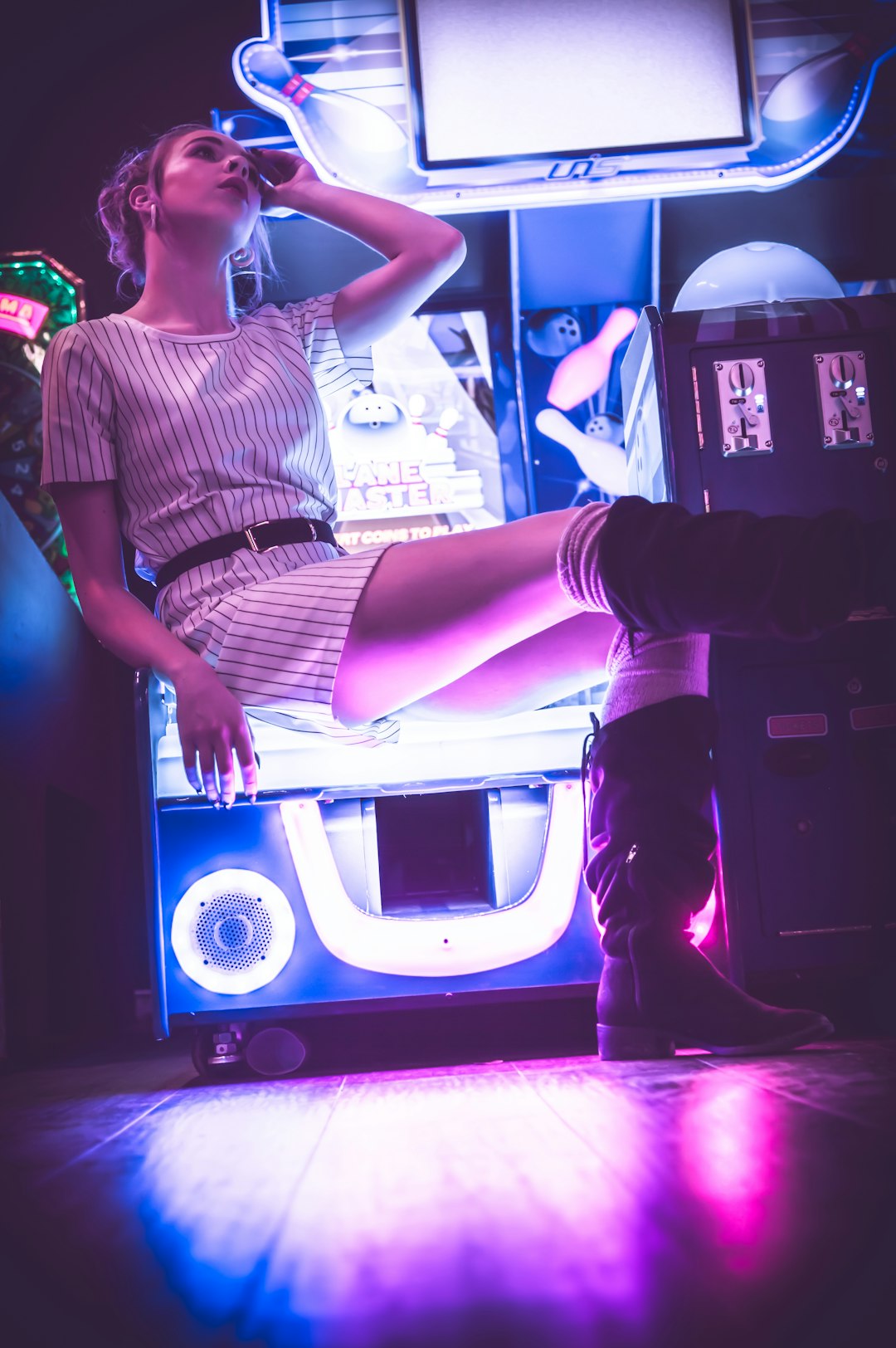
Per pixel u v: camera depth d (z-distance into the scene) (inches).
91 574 55.3
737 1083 37.3
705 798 49.9
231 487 55.7
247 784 50.6
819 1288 14.6
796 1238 17.3
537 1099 36.9
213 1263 18.6
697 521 42.6
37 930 81.3
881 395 67.2
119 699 114.3
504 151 101.7
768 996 66.9
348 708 51.4
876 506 66.2
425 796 73.8
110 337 57.6
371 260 109.1
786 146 102.9
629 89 102.8
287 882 57.1
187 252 60.8
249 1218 21.9
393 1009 57.0
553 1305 14.7
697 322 67.3
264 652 50.9
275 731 57.4
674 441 66.2
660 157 102.5
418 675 50.1
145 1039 98.1
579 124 102.4
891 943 61.8
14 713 80.7
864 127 106.5
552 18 103.1
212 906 57.0
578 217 112.5
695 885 49.0
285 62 100.8
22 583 85.6
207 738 49.5
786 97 103.3
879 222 117.0
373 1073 54.0
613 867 49.2
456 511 118.9
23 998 76.5
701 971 47.4
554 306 123.0
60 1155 33.0
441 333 121.7
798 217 116.0
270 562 54.6
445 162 101.5
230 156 62.1
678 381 66.7
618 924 49.1
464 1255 17.7
